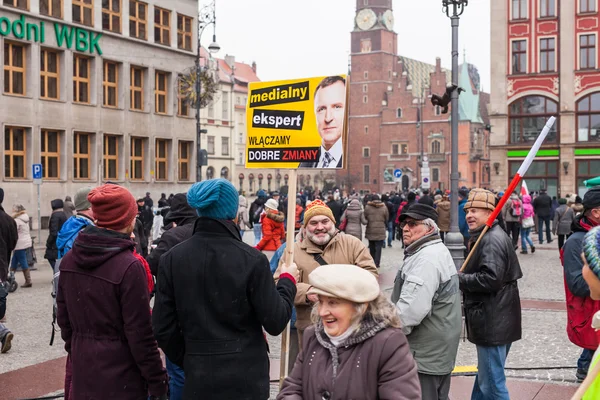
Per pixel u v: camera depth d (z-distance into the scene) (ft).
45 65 111.04
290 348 20.97
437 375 16.39
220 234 13.29
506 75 154.71
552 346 30.40
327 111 17.95
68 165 113.80
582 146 148.05
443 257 16.33
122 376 13.87
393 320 10.58
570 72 148.97
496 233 18.22
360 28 375.45
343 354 10.48
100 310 13.78
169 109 134.62
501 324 18.08
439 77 348.18
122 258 13.85
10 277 47.32
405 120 355.77
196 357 12.94
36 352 29.84
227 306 12.92
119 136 123.95
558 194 150.30
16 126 105.70
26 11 105.70
